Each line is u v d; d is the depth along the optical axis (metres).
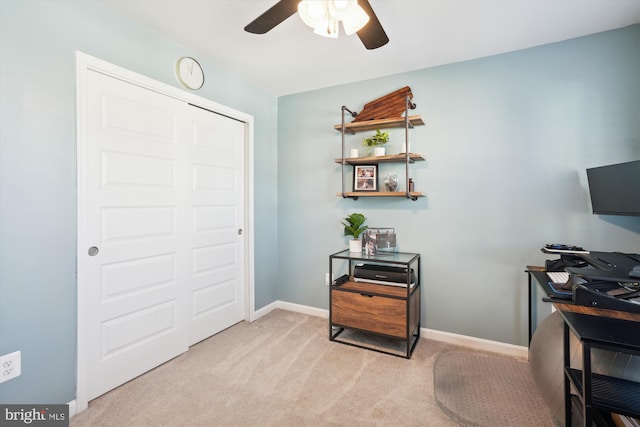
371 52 2.26
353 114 2.79
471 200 2.38
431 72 2.50
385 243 2.56
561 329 1.48
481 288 2.36
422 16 1.81
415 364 2.11
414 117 2.36
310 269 3.09
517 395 1.75
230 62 2.45
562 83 2.09
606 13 1.78
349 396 1.76
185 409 1.64
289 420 1.56
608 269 1.47
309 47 2.21
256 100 2.93
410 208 2.60
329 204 2.98
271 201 3.18
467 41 2.10
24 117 1.42
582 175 2.05
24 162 1.43
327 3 1.26
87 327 1.68
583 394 1.04
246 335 2.58
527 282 2.22
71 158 1.60
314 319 2.95
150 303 2.04
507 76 2.25
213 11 1.80
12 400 1.40
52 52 1.51
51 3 1.50
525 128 2.20
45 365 1.51
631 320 1.11
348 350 2.31
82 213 1.65
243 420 1.56
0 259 1.36
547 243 2.15
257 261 2.98
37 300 1.48
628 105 1.94
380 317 2.28
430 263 2.53
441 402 1.69
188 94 2.24
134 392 1.79
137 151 1.94
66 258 1.59
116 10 1.78
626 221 1.95
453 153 2.43
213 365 2.10
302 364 2.11
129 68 1.86
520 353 2.23
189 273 2.33
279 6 1.32
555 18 1.83
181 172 2.25
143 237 1.99
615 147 1.97
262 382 1.89
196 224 2.40
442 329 2.50
